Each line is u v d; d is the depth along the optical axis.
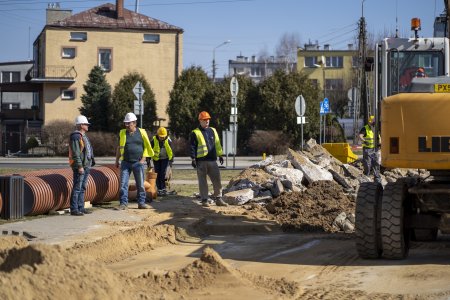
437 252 10.88
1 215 13.80
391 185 10.05
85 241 11.17
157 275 7.80
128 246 11.03
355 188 19.17
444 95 9.42
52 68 61.94
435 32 12.67
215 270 7.83
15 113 63.06
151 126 55.12
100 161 42.56
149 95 55.38
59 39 62.03
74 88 62.00
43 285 5.69
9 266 6.13
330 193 15.77
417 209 10.31
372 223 9.83
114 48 62.84
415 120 9.47
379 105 12.05
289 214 14.59
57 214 14.82
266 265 9.70
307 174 18.47
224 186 22.23
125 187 15.80
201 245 11.70
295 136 50.72
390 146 9.62
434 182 9.98
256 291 7.52
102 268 6.39
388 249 9.86
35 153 50.81
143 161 16.00
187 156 50.62
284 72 51.59
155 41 63.41
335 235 12.62
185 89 53.72
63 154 50.81
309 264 9.77
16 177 13.81
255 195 16.92
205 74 55.09
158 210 15.57
